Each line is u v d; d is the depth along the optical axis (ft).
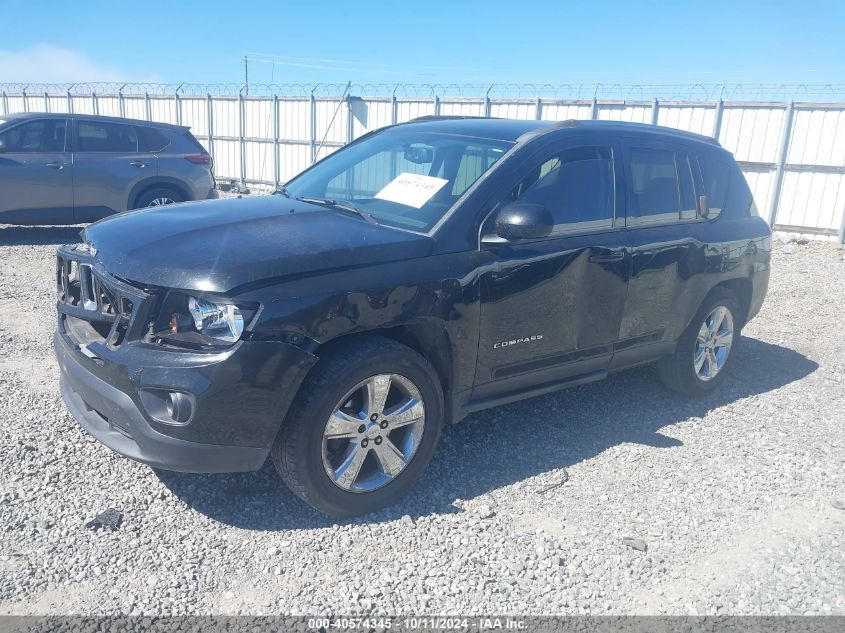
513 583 10.52
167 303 10.74
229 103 69.36
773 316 27.20
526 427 15.87
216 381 10.25
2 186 33.71
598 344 15.02
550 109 52.44
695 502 13.08
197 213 13.00
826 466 14.75
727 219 17.94
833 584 10.89
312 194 15.10
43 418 14.70
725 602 10.38
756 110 46.09
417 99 57.16
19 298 24.34
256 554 10.83
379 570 10.61
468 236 12.67
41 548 10.63
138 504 11.88
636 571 10.98
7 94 93.61
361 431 11.60
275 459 11.34
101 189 35.91
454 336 12.44
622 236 15.06
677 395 18.35
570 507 12.69
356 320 11.19
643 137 16.25
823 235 44.91
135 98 77.46
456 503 12.59
